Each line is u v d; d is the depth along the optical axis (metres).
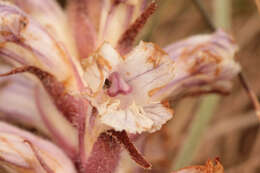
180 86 0.21
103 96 0.18
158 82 0.18
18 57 0.20
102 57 0.18
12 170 0.20
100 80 0.18
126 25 0.20
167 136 0.24
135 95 0.18
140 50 0.18
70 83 0.19
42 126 0.21
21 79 0.22
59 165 0.19
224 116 0.32
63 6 0.26
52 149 0.20
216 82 0.21
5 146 0.19
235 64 0.21
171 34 0.33
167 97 0.21
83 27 0.20
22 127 0.22
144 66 0.18
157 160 0.23
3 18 0.19
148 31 0.25
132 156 0.18
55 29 0.21
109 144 0.19
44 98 0.20
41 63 0.19
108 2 0.20
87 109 0.19
